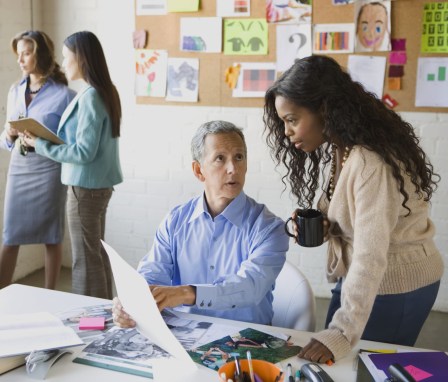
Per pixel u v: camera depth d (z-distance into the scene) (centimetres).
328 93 142
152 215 387
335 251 159
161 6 358
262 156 358
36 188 312
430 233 157
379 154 138
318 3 332
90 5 373
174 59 362
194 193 376
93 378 128
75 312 161
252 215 171
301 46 339
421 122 330
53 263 327
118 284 142
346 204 145
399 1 320
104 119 287
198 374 129
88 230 297
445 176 332
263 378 121
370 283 134
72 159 280
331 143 162
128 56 372
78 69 284
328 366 132
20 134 287
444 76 321
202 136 166
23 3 367
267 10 340
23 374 130
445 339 315
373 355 134
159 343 137
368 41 329
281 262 167
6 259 323
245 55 348
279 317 180
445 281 344
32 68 305
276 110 162
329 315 179
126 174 387
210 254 173
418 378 124
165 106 370
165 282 173
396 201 138
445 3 314
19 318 151
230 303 153
